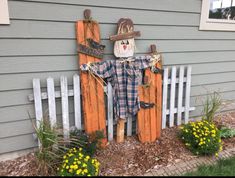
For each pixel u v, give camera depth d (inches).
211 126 117.5
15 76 94.5
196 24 131.0
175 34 125.9
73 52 102.9
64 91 100.5
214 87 150.8
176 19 123.6
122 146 114.4
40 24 94.0
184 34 128.8
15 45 91.8
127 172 95.3
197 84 142.8
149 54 120.3
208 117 133.9
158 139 122.6
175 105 138.2
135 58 111.0
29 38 93.5
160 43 123.0
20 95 96.9
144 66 113.4
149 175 93.7
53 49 98.7
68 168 85.5
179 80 130.5
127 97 112.4
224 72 152.0
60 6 95.9
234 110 165.6
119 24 104.8
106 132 116.9
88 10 99.6
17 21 90.1
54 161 92.9
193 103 144.8
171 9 120.5
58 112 105.0
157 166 100.0
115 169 96.7
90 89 105.0
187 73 132.2
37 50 96.0
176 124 138.4
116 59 111.7
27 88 97.4
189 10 126.3
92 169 88.0
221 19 144.3
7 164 97.6
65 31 99.2
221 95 155.3
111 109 113.3
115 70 107.7
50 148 93.7
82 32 99.8
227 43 147.1
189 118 145.3
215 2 141.6
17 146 101.7
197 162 104.4
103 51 105.2
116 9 107.0
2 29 88.5
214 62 145.4
